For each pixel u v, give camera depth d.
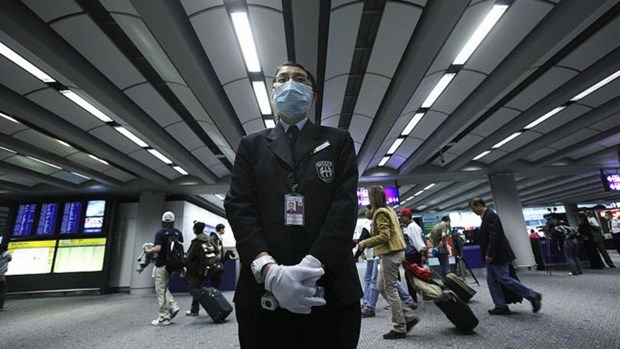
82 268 11.12
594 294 4.83
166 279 4.83
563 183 16.59
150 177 10.48
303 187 0.94
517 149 10.08
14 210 12.20
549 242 10.38
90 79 4.83
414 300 4.93
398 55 5.18
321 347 0.84
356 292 0.90
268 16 4.20
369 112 7.22
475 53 5.10
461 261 7.44
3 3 3.53
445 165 11.75
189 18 4.18
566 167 11.73
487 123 7.96
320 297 0.79
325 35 4.85
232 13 4.14
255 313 0.86
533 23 4.46
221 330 4.10
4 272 7.80
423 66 5.04
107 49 4.59
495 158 11.12
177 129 7.48
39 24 3.95
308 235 0.88
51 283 10.88
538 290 5.70
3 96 5.22
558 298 4.75
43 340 4.03
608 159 11.20
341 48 4.91
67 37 4.28
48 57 4.22
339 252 0.82
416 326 3.64
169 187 11.70
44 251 11.24
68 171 9.98
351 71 5.92
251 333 0.86
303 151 1.01
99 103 5.52
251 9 4.09
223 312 4.57
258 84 5.78
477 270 10.16
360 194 11.80
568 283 6.29
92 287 10.92
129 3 3.79
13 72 4.94
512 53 5.08
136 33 4.31
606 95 6.71
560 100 6.36
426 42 4.50
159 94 5.98
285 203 0.91
